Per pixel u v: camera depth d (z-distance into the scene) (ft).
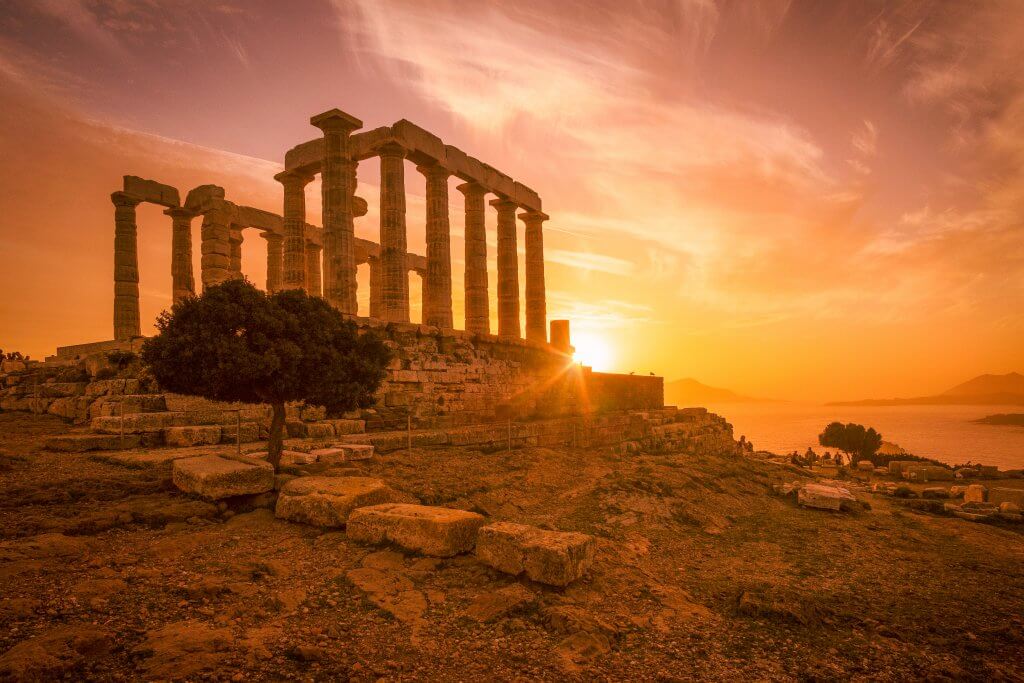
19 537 27.32
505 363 93.66
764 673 21.89
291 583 25.40
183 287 98.78
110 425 50.16
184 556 27.32
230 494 34.63
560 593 26.32
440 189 89.92
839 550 43.42
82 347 77.61
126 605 21.80
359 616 22.89
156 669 17.07
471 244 99.25
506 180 105.70
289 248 87.61
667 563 37.58
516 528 29.09
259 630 20.89
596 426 83.46
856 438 186.91
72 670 16.63
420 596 24.89
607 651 22.09
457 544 29.25
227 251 94.12
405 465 50.14
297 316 40.88
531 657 20.79
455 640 21.56
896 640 26.48
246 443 52.95
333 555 28.84
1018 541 50.26
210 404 56.65
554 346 113.09
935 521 55.31
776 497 62.18
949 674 22.99
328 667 18.62
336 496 32.99
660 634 24.77
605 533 41.57
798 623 27.71
